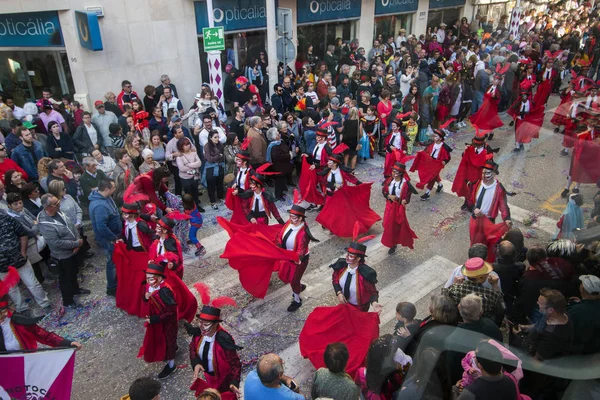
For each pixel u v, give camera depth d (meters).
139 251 6.40
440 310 3.26
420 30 20.77
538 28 21.62
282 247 6.36
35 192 6.84
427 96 12.42
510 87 12.79
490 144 8.13
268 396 3.66
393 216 7.22
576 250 2.93
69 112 10.56
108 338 5.99
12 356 4.20
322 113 11.23
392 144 9.93
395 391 2.58
